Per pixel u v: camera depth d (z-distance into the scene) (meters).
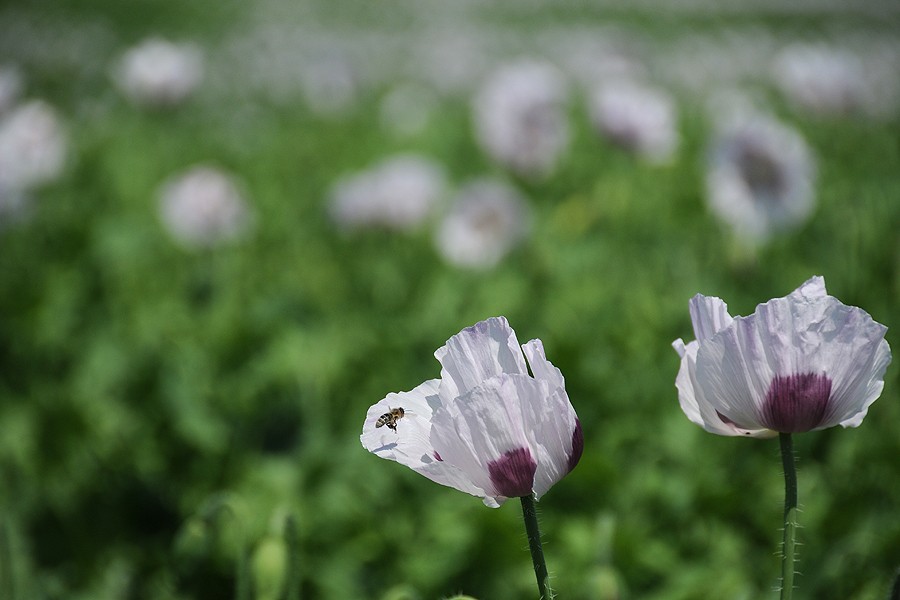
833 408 1.19
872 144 4.56
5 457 2.05
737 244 2.58
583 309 2.53
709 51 10.38
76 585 1.88
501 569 1.70
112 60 9.91
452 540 1.72
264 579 1.41
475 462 1.17
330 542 1.78
